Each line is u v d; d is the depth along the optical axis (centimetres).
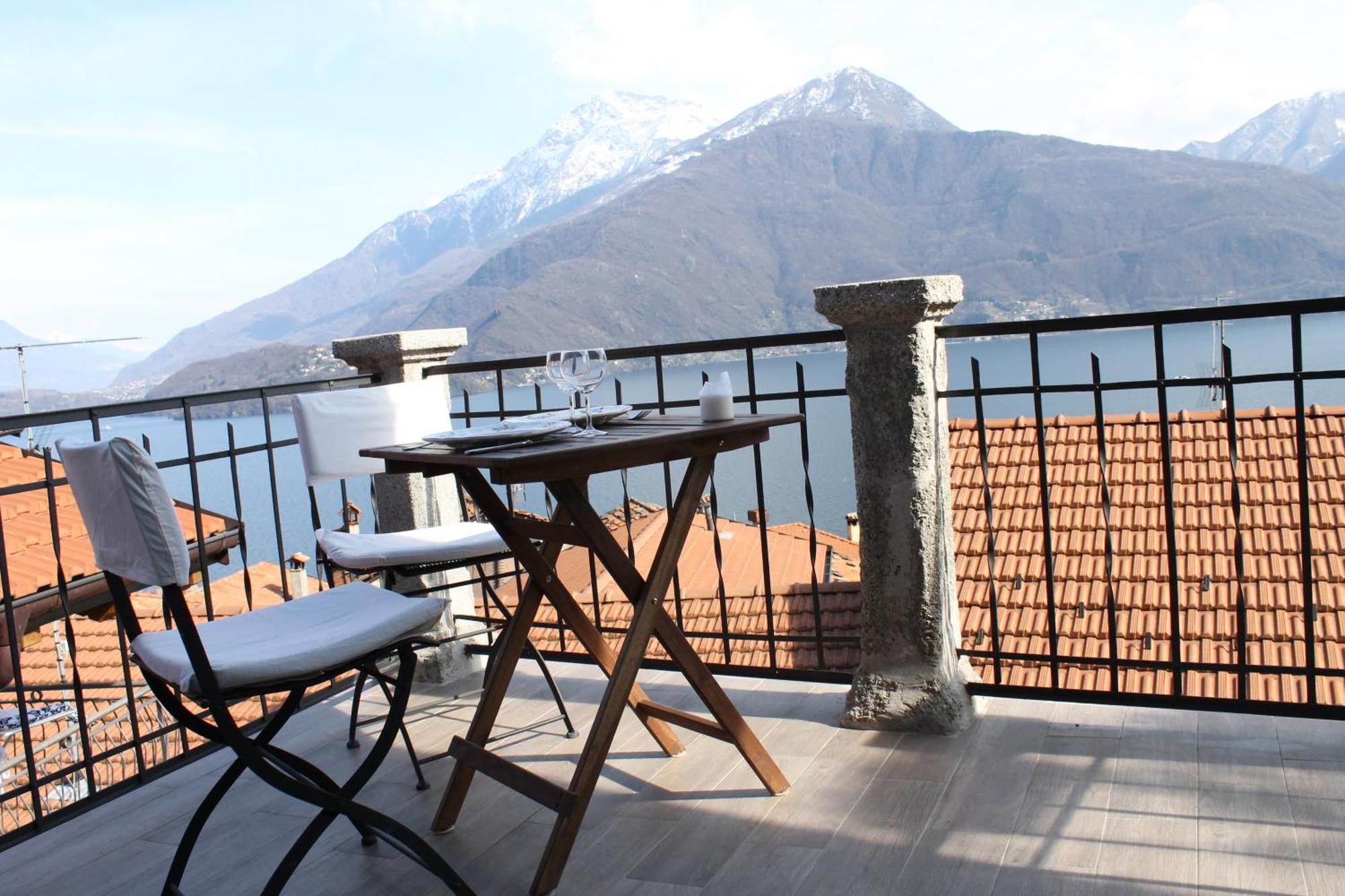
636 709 267
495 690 244
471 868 223
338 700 346
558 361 242
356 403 322
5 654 449
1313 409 896
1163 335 242
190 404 296
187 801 275
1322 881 185
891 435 267
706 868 212
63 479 267
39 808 260
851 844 216
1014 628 753
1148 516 830
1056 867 199
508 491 318
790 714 295
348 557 280
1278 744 244
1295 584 740
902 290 254
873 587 277
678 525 231
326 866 231
